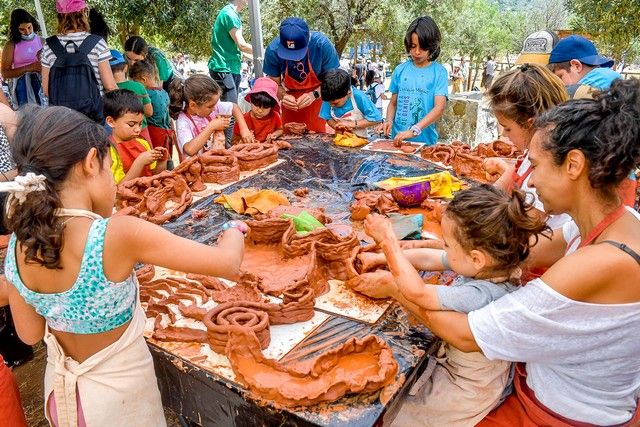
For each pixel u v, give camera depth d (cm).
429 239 203
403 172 288
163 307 162
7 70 469
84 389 126
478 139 549
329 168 299
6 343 259
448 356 146
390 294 158
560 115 117
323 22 918
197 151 331
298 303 152
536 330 117
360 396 124
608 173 110
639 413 132
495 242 128
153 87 436
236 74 536
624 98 110
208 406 141
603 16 631
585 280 110
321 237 187
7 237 229
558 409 130
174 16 719
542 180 121
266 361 131
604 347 119
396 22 933
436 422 144
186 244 122
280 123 399
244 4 520
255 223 191
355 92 375
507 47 2106
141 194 251
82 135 115
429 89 370
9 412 149
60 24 353
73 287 116
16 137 115
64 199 116
